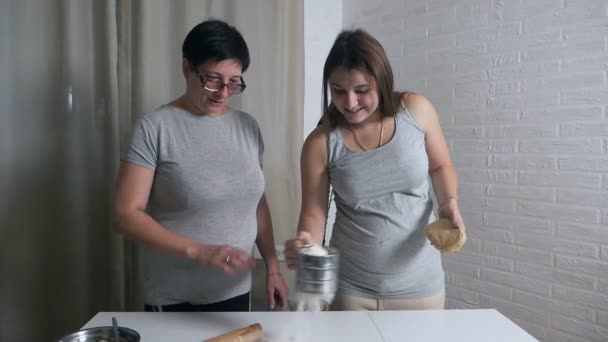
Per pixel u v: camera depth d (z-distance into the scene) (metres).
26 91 1.41
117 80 1.55
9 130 1.39
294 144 2.01
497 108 1.87
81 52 1.48
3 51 1.37
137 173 1.07
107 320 1.00
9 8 1.37
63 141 1.47
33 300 1.44
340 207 1.26
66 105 1.47
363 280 1.20
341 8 2.35
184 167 1.09
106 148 1.53
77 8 1.47
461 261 2.05
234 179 1.14
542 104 1.74
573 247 1.69
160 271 1.13
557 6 1.68
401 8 2.18
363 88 1.10
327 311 1.09
